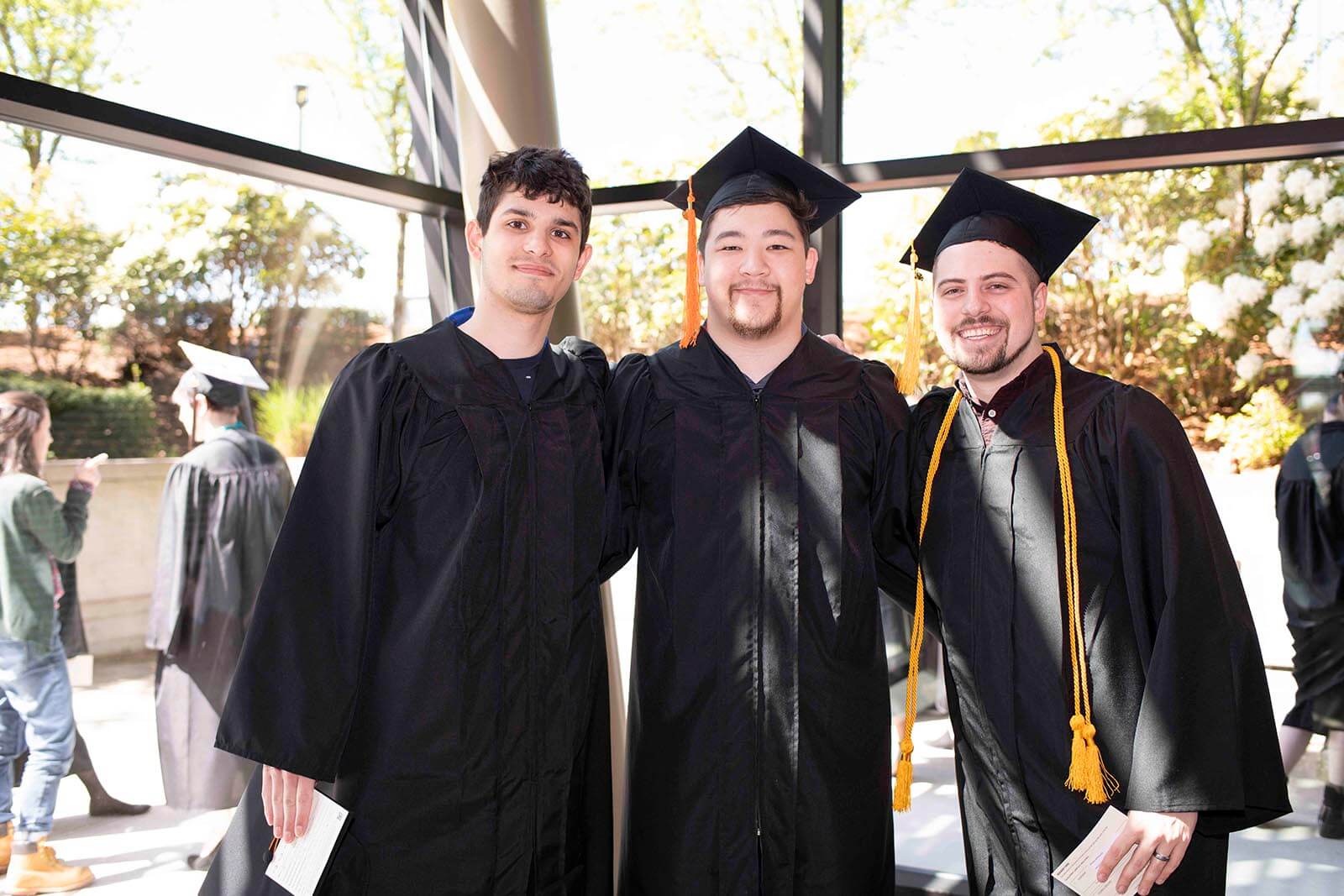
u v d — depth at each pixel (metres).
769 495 1.69
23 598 2.14
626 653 2.99
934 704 2.68
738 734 1.65
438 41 2.97
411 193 2.82
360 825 1.56
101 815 2.30
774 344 1.78
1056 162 2.34
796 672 1.64
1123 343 2.47
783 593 1.66
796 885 1.65
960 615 1.67
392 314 2.97
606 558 1.83
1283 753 2.38
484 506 1.60
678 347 1.85
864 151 2.61
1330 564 2.29
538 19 2.59
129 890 2.35
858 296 2.65
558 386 1.71
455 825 1.57
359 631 1.55
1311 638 2.32
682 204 1.97
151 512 2.38
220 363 2.48
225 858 1.62
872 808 1.71
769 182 1.78
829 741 1.67
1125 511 1.57
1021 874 1.62
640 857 1.72
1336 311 2.26
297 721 1.51
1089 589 1.59
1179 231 2.38
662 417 1.77
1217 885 1.58
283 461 2.66
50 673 2.19
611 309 2.99
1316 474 2.29
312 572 1.56
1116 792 1.53
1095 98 2.38
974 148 2.51
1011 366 1.67
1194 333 2.40
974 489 1.68
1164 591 1.54
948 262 1.71
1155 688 1.48
